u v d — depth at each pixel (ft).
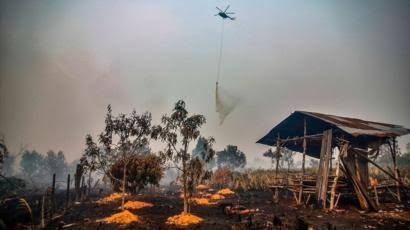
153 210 59.21
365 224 44.55
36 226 40.88
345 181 65.16
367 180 61.93
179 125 49.75
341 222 46.01
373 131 61.62
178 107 50.14
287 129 81.66
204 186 125.49
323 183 60.29
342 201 65.82
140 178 71.20
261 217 50.52
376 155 65.46
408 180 79.46
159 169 70.33
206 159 50.14
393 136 60.90
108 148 55.77
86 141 55.77
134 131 56.08
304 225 41.86
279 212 56.18
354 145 68.54
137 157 71.67
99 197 88.48
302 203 66.03
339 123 63.57
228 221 47.73
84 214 54.34
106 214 54.19
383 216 50.03
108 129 56.03
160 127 49.83
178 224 44.93
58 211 56.34
